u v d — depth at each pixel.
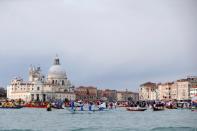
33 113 183.62
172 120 127.44
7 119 134.62
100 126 105.12
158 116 154.25
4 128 98.88
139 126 104.62
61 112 195.12
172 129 96.25
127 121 123.81
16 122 120.00
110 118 141.12
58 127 102.06
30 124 111.75
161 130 94.62
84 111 195.25
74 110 186.00
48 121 124.06
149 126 104.25
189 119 132.12
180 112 195.38
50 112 194.75
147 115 164.00
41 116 154.00
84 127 101.81
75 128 99.19
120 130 94.56
